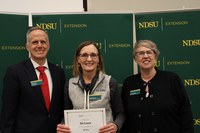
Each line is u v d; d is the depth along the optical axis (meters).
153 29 3.25
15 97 2.42
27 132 2.38
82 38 3.19
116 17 3.22
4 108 2.40
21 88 2.44
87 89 2.47
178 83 2.56
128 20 3.24
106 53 3.20
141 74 2.69
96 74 2.53
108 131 2.36
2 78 3.02
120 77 3.21
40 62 2.60
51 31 3.17
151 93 2.53
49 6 3.70
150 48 2.54
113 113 2.54
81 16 3.20
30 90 2.45
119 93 2.57
